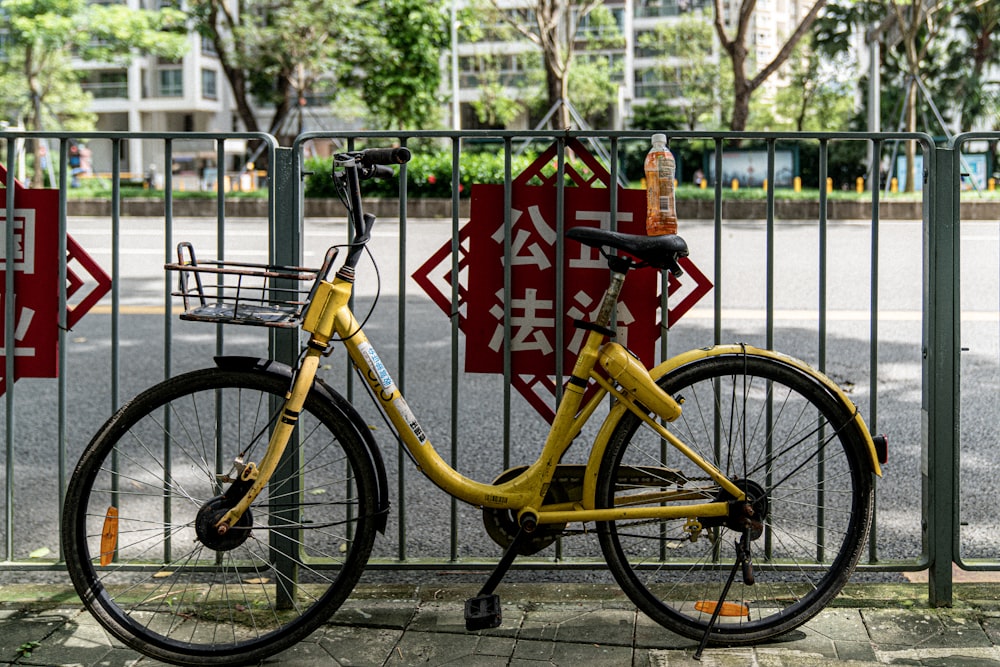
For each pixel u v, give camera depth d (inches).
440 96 1217.4
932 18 941.2
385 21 1053.2
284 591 119.7
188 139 123.3
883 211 696.4
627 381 108.8
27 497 168.1
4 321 126.6
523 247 124.6
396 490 172.9
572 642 111.2
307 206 744.3
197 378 107.6
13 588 127.6
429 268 125.2
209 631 114.1
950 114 1325.0
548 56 956.0
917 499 165.8
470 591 125.7
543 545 111.7
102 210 746.2
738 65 833.5
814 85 1476.4
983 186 886.4
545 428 205.8
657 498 112.0
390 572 141.6
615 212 122.6
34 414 219.3
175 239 527.8
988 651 108.3
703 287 124.2
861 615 117.9
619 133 121.0
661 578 131.8
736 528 111.3
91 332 307.7
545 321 125.1
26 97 1168.2
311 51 1035.9
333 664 106.7
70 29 1021.2
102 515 157.0
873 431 125.6
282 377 107.4
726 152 1138.7
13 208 124.6
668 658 107.5
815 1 808.3
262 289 103.8
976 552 144.0
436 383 244.5
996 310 333.1
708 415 202.1
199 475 175.5
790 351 275.1
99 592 108.0
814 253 470.0
